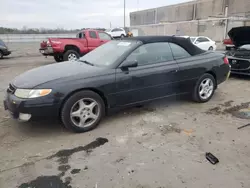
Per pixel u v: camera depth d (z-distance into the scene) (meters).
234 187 2.16
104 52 4.02
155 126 3.49
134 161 2.58
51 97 2.99
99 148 2.87
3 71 8.84
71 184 2.22
